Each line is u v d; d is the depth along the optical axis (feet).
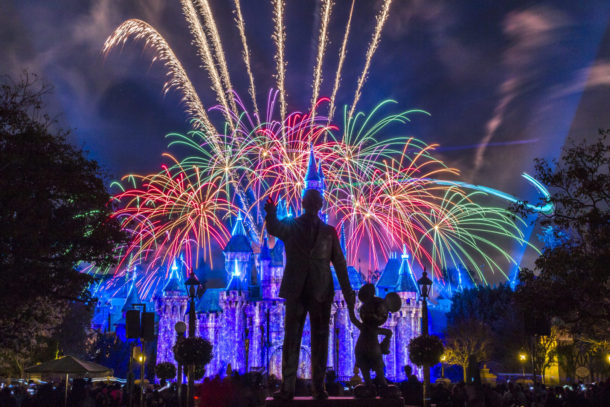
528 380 200.23
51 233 80.23
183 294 326.24
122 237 88.28
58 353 222.07
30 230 76.18
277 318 309.42
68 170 81.51
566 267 83.66
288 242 41.11
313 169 279.49
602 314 84.79
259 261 321.52
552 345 208.74
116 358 304.30
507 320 264.93
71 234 82.12
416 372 302.86
